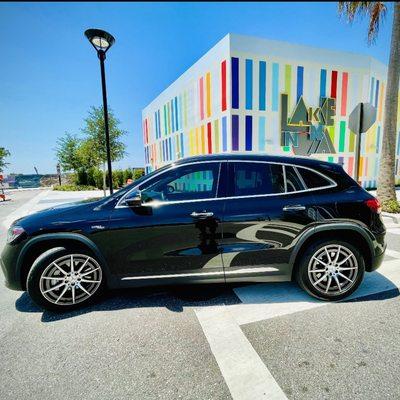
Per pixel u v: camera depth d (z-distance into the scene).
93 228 2.68
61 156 25.52
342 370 1.89
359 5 7.90
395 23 7.40
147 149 24.03
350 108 13.16
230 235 2.77
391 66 7.55
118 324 2.52
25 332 2.41
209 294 3.06
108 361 2.04
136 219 2.73
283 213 2.77
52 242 2.72
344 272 2.86
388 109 7.71
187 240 2.76
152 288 3.24
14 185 29.61
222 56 11.24
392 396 1.67
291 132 12.14
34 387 1.80
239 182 2.88
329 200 2.83
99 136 16.75
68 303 2.73
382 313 2.60
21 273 2.70
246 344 2.20
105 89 6.32
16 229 2.67
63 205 3.08
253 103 11.33
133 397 1.71
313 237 2.86
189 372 1.91
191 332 2.38
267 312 2.67
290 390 1.73
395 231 5.89
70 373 1.92
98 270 2.81
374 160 14.78
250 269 2.82
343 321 2.48
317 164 2.97
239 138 11.27
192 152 14.82
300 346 2.15
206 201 2.81
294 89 11.93
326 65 12.35
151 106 21.70
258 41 11.05
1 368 1.97
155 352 2.13
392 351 2.07
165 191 2.94
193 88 14.13
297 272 2.89
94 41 5.91
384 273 3.54
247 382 1.81
